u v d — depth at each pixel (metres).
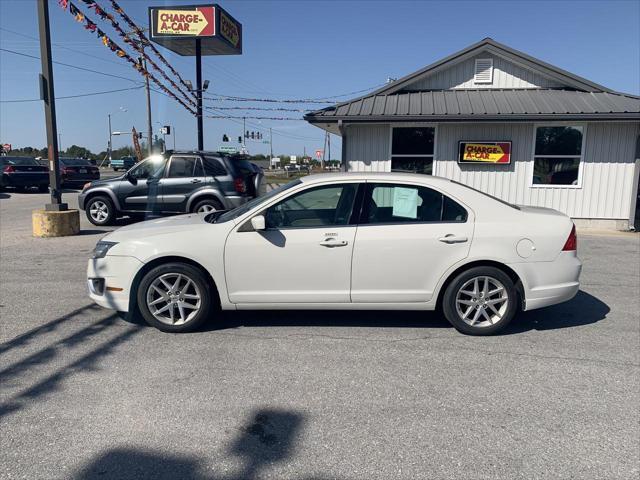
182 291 4.76
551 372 3.99
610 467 2.78
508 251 4.66
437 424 3.21
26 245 9.34
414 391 3.66
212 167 11.02
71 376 3.84
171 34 16.64
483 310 4.75
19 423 3.17
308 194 4.77
